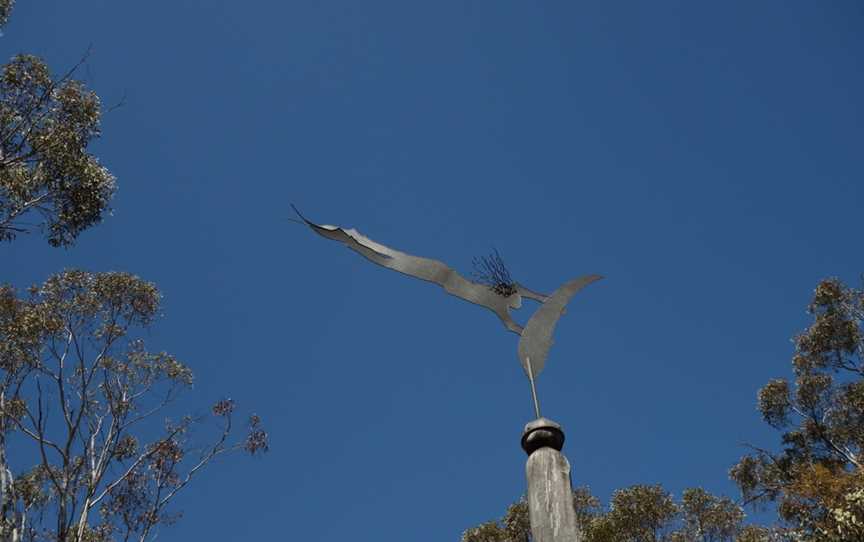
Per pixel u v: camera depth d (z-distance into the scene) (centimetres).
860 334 2152
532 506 475
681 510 2059
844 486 1323
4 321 1756
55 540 1591
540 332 568
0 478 1562
